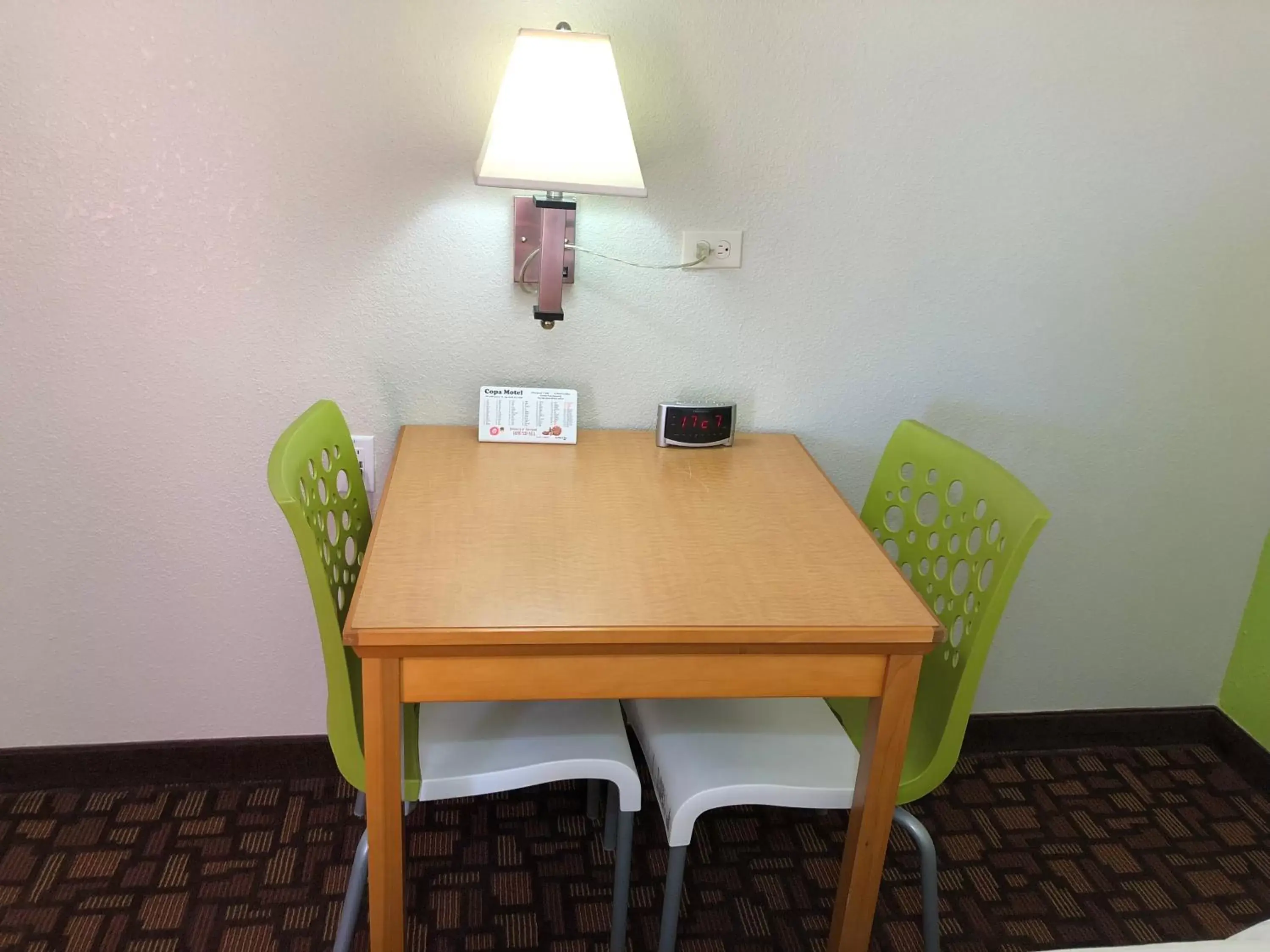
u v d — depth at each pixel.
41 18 1.54
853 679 1.34
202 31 1.58
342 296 1.77
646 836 1.98
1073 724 2.30
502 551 1.42
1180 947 1.12
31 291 1.68
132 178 1.64
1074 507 2.11
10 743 1.97
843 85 1.74
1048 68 1.77
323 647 1.34
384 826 1.33
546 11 1.65
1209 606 2.24
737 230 1.81
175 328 1.74
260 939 1.69
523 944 1.72
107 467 1.81
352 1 1.60
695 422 1.83
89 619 1.91
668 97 1.72
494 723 1.52
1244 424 2.08
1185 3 1.76
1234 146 1.87
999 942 1.79
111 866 1.82
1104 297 1.94
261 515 1.89
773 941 1.76
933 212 1.84
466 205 1.73
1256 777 2.22
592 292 1.82
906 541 1.74
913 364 1.95
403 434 1.83
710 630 1.26
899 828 2.05
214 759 2.04
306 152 1.67
